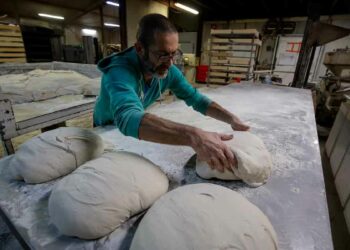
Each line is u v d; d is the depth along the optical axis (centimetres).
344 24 536
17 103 161
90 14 715
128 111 65
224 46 379
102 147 84
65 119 147
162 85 102
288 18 584
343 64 330
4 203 59
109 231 50
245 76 380
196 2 545
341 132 227
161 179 63
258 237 42
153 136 61
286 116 149
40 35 523
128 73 77
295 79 329
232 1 573
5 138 112
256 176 67
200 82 651
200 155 60
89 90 189
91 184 53
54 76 229
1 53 305
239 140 76
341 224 156
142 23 74
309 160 86
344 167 189
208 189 53
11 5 557
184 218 44
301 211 58
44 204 59
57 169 68
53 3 578
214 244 40
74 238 49
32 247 48
